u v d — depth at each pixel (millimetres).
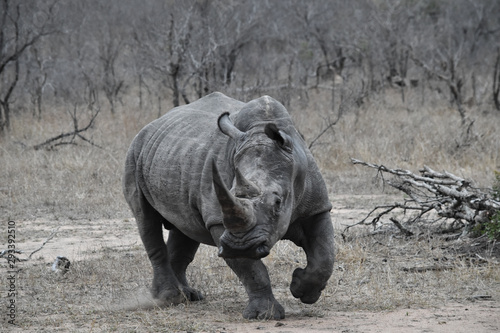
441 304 20766
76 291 23625
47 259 28453
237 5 85250
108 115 69750
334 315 19750
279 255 27219
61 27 81000
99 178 44875
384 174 46125
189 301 22484
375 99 77188
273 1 109250
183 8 78500
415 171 46188
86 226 34844
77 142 56375
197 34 73062
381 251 28062
